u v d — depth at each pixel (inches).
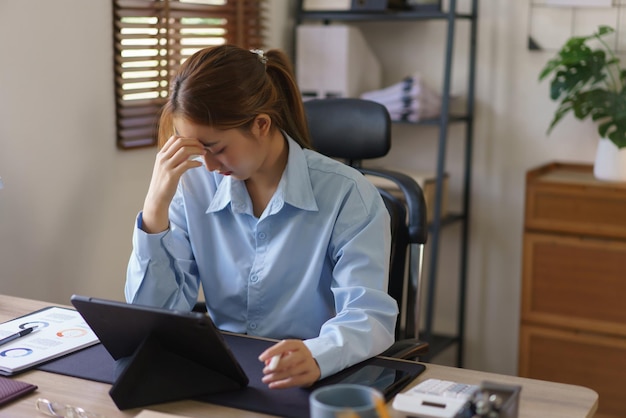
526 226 113.0
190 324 45.6
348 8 121.3
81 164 92.7
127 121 98.2
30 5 84.0
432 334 133.2
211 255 65.0
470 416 39.4
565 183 109.7
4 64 82.0
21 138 84.7
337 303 58.4
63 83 89.0
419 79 116.8
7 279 84.7
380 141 73.7
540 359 115.0
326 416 37.2
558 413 46.4
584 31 117.9
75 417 45.6
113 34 95.3
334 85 122.3
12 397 48.1
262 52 61.0
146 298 60.6
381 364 53.7
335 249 60.6
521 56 122.6
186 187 65.4
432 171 131.0
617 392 110.7
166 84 103.0
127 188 100.3
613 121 108.9
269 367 47.9
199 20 108.9
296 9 126.6
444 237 132.2
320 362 50.1
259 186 62.6
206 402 47.7
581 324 111.6
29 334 58.9
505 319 129.7
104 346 53.4
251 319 63.3
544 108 122.4
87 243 94.7
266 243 62.4
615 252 108.1
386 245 60.9
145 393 47.5
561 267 111.8
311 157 62.8
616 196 107.0
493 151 126.6
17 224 85.2
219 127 55.6
